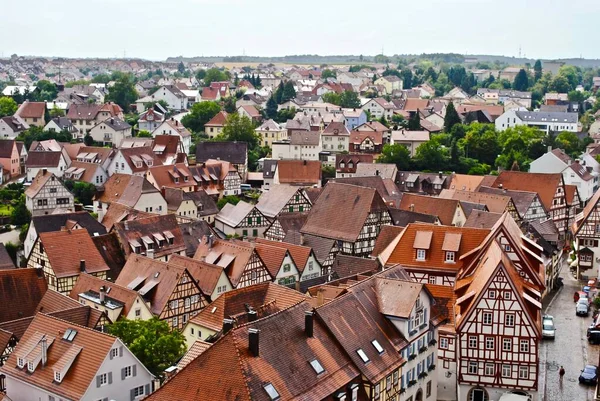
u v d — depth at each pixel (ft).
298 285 396.78
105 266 403.95
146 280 359.25
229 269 385.50
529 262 350.64
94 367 254.47
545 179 592.19
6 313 334.24
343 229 469.16
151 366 274.77
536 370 285.84
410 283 270.05
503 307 285.23
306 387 211.41
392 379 250.16
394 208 513.86
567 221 605.73
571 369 325.21
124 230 429.38
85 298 348.18
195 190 651.66
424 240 367.86
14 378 265.34
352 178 609.01
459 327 289.53
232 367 201.77
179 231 452.35
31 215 578.25
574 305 414.82
